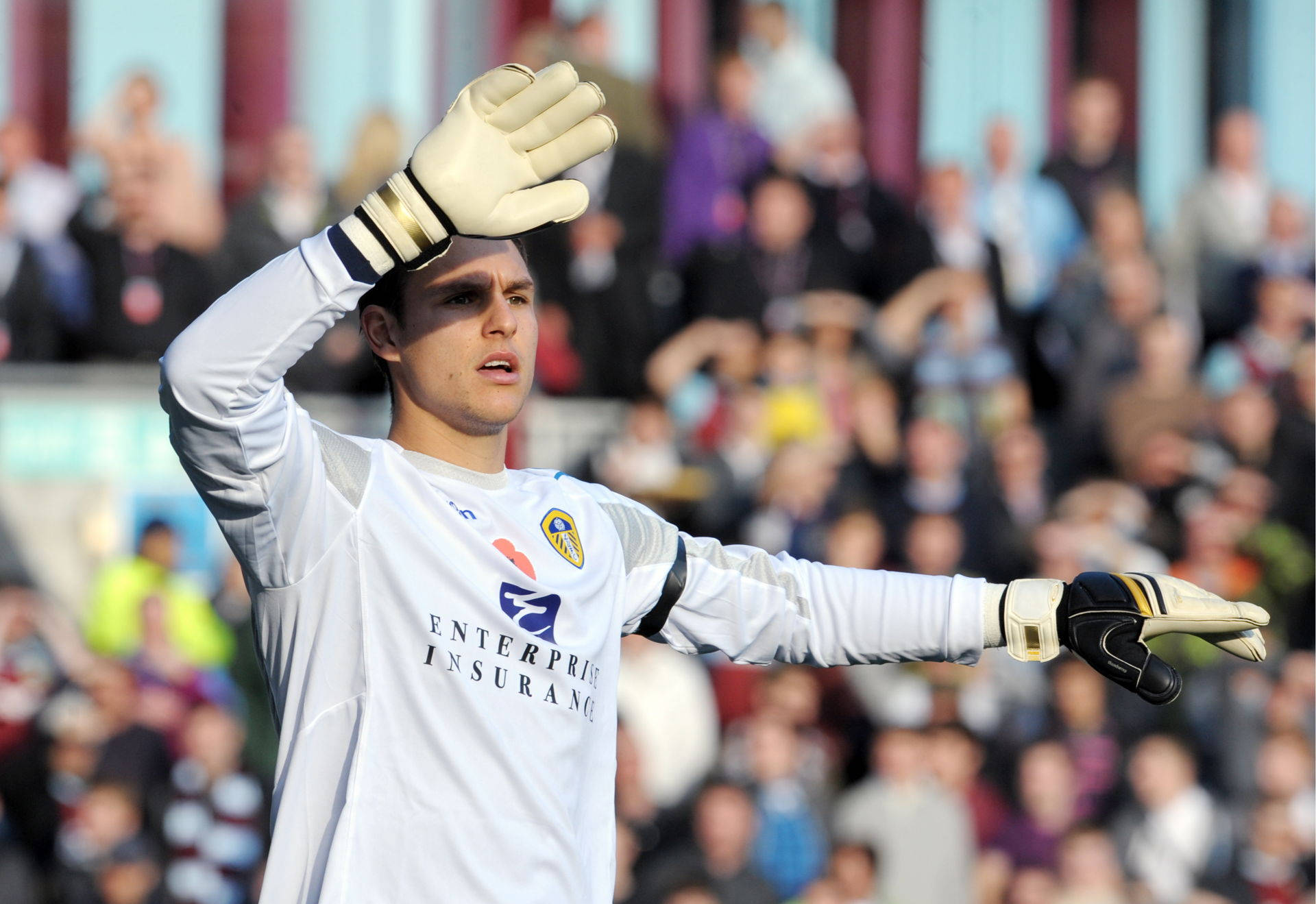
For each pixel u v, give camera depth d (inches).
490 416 323.0
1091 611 352.2
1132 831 1006.4
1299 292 1359.5
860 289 1286.9
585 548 339.3
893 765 975.0
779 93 1397.6
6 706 1004.6
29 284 1173.1
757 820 950.4
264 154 1252.5
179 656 1029.8
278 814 308.7
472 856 306.0
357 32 1384.1
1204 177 1417.3
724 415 1170.6
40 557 1111.6
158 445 1146.7
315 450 305.9
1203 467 1234.6
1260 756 1047.6
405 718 308.2
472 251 321.7
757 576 363.6
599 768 334.3
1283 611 1174.3
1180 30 1552.7
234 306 284.4
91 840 944.9
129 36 1346.0
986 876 981.8
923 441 1151.6
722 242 1272.1
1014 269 1366.9
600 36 1326.3
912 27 1510.8
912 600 361.4
